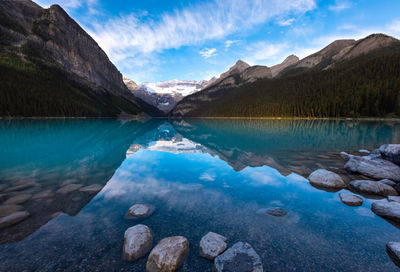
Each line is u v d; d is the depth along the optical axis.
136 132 32.94
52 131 29.86
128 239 3.67
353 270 3.13
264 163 10.62
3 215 4.64
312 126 44.31
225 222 4.59
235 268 3.07
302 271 3.11
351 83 105.12
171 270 3.15
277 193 6.36
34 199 5.74
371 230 4.24
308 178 7.80
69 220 4.58
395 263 3.26
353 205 5.43
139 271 3.16
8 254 3.39
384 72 101.69
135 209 5.01
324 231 4.20
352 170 8.60
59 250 3.55
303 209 5.23
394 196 5.71
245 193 6.36
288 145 17.19
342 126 41.84
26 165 10.05
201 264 3.33
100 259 3.37
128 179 7.82
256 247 3.68
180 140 21.98
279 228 4.32
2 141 19.03
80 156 12.56
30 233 4.01
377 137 22.39
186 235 4.09
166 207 5.34
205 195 6.20
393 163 8.22
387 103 74.38
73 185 7.02
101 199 5.83
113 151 14.52
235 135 27.34
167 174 8.52
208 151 14.52
